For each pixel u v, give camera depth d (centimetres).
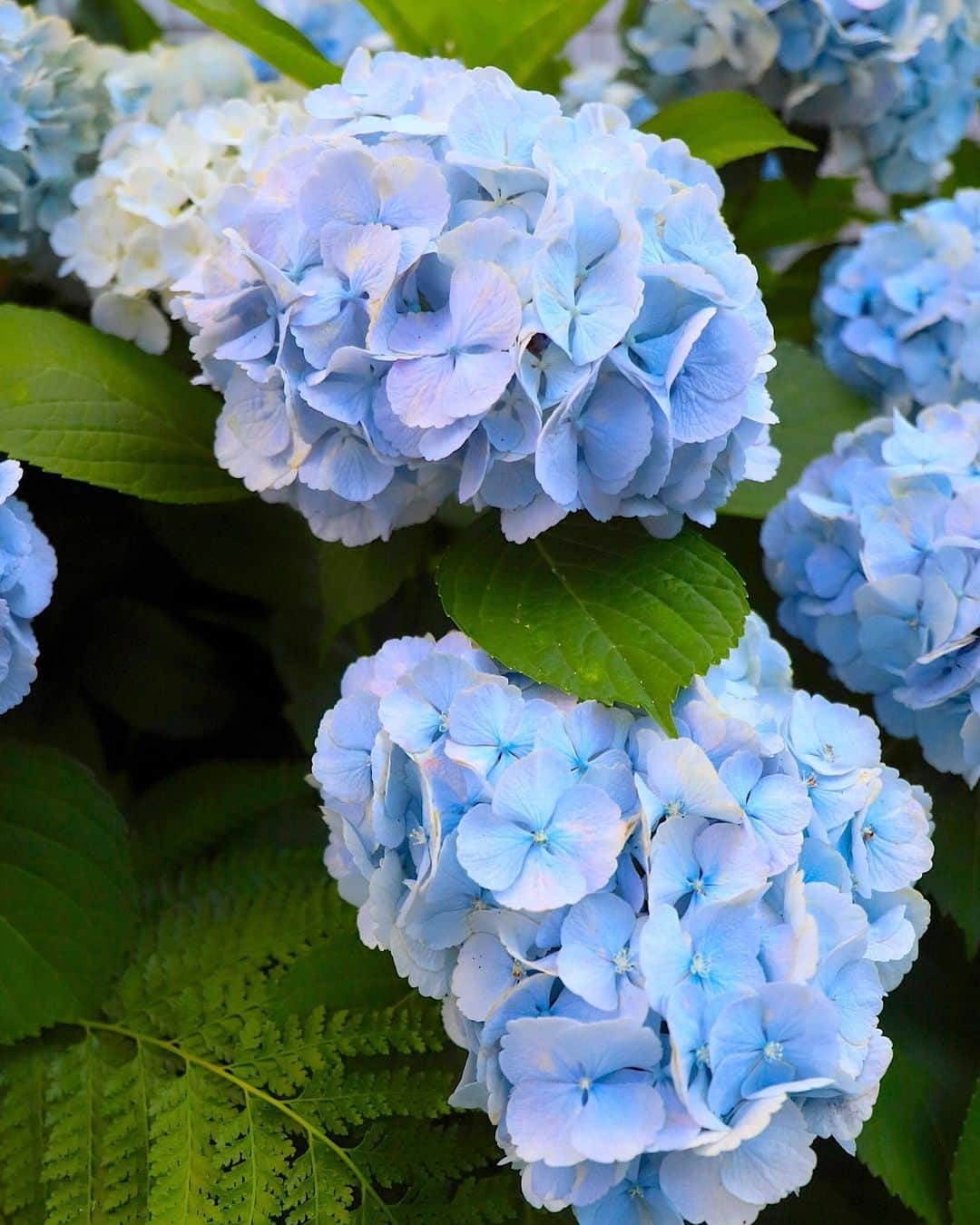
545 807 82
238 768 107
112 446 98
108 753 112
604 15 172
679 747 82
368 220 86
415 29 106
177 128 103
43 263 112
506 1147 81
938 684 94
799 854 84
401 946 84
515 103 87
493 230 84
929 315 105
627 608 88
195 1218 88
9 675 92
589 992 79
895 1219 94
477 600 88
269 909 98
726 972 80
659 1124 78
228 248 90
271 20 108
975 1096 91
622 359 85
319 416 87
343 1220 88
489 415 85
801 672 104
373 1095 90
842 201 127
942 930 99
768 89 115
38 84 107
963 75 115
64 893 96
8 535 91
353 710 86
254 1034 92
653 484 87
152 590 114
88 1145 91
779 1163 79
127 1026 94
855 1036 82
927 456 97
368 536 91
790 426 108
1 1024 93
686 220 87
